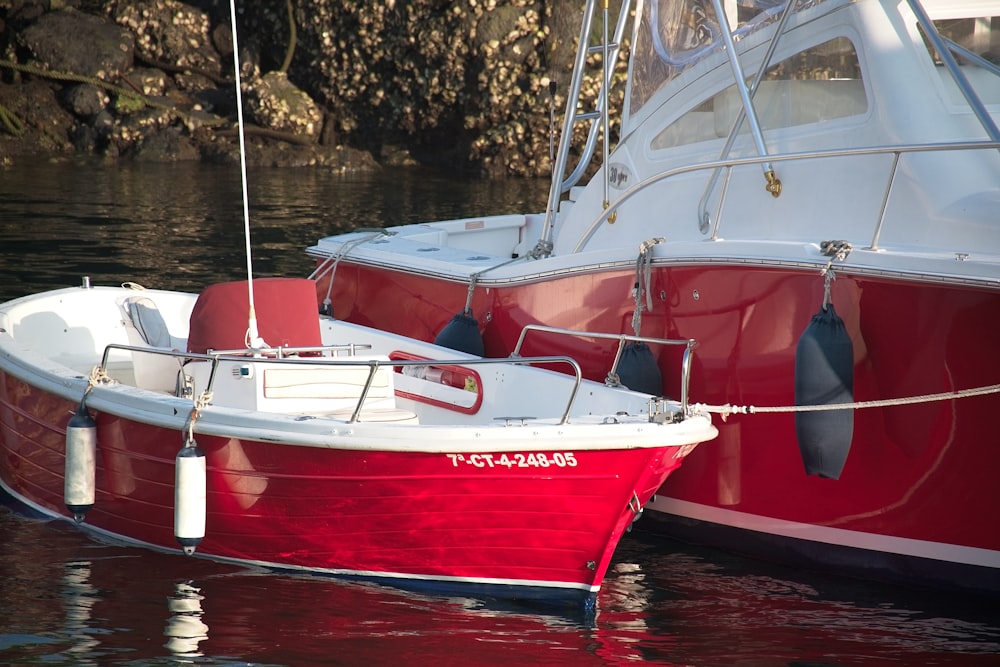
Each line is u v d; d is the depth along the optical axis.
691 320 21.91
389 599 19.20
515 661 16.94
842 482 20.42
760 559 21.89
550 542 18.77
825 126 21.98
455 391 24.20
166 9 80.88
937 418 19.23
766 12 23.03
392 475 18.56
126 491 21.09
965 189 20.20
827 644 18.08
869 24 21.48
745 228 22.75
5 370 23.03
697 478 22.11
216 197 60.44
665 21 25.62
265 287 22.98
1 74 78.88
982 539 19.52
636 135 26.03
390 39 77.94
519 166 75.62
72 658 16.58
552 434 17.88
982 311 18.42
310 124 78.31
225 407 19.75
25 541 21.59
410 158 80.31
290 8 80.12
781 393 20.69
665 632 18.33
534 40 75.25
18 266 41.09
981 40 21.59
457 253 28.16
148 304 25.14
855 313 19.59
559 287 24.30
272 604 18.81
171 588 19.38
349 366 19.88
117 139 76.12
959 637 18.44
